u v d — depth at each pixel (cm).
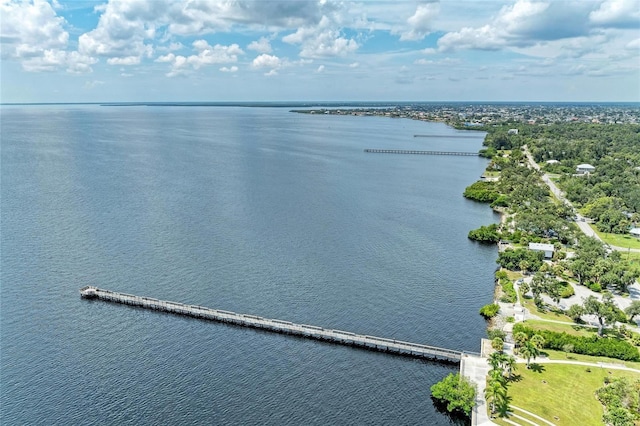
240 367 13188
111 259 19750
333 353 14012
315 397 12025
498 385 11069
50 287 17388
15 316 15438
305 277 18488
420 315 16012
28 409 11306
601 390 11506
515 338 13562
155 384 12294
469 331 15125
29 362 13062
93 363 13125
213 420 11075
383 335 14850
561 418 10862
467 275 19175
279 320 15488
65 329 14838
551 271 18875
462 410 11481
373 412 11569
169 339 14500
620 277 17812
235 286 17712
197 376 12700
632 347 13288
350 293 17350
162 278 18238
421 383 12756
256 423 11019
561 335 13800
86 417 11081
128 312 16050
